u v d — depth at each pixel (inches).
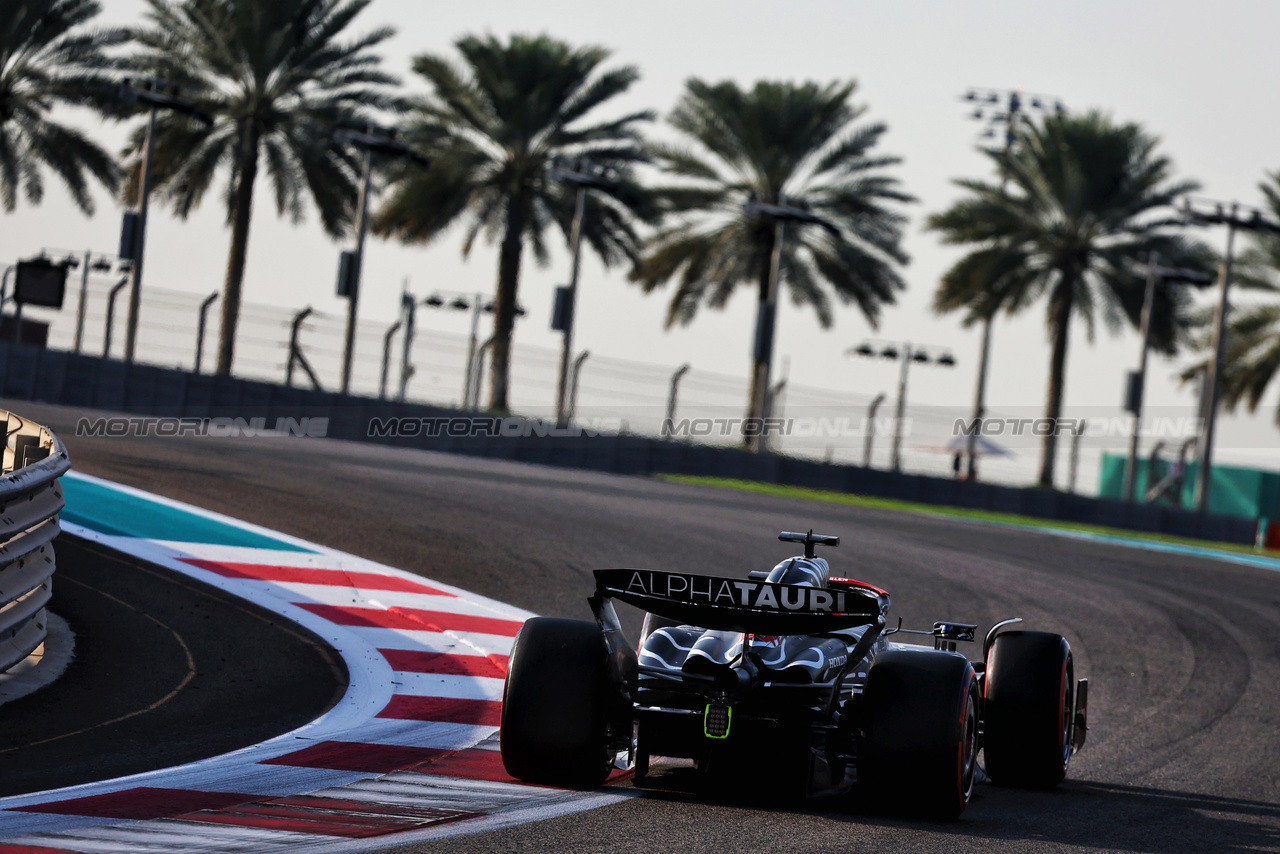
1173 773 1154.7
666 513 2913.4
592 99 5393.7
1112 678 1656.0
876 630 965.8
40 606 1173.7
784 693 872.9
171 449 2965.1
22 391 4660.4
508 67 5344.5
